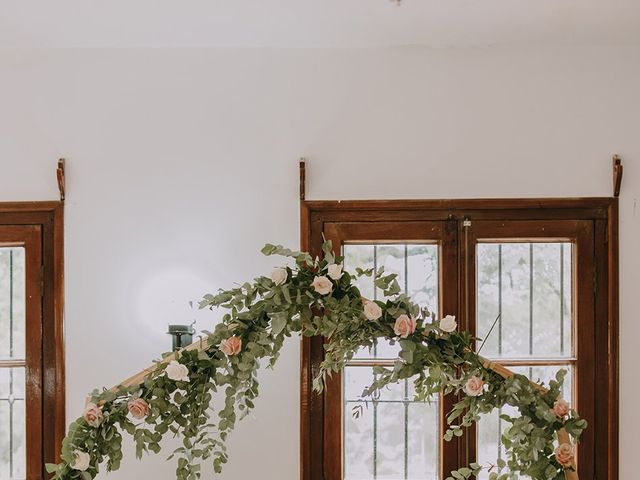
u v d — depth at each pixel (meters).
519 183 3.19
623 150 3.20
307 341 3.13
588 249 3.20
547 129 3.20
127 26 2.93
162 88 3.19
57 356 3.12
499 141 3.20
